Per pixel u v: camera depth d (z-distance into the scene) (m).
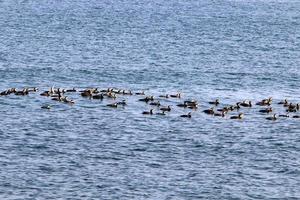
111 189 95.44
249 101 138.62
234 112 133.00
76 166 102.62
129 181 98.12
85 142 113.06
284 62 193.50
